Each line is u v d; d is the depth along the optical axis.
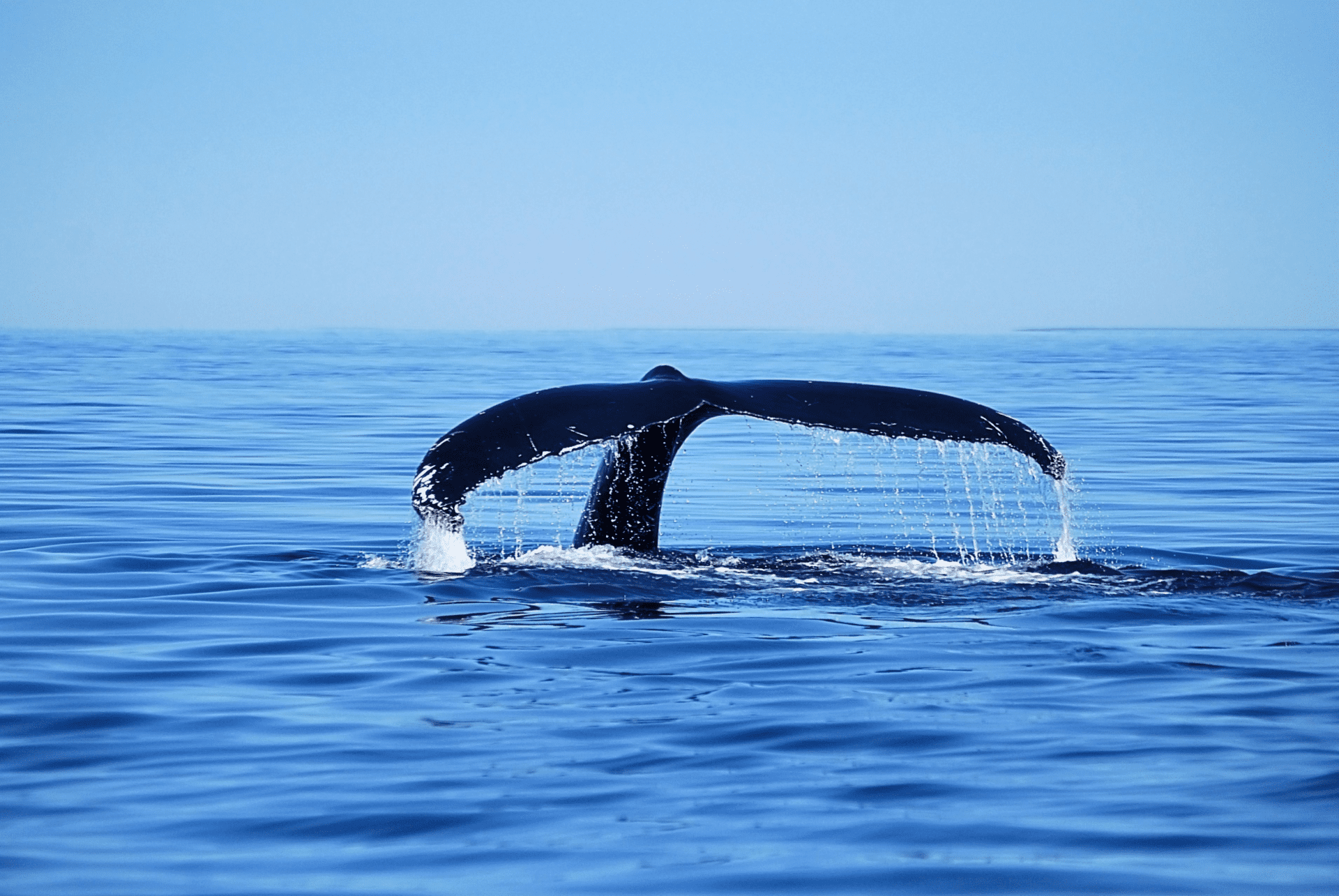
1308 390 116.12
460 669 20.48
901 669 20.19
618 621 23.16
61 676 20.39
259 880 12.85
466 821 14.30
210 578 28.05
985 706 18.31
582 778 15.56
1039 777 15.46
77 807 14.78
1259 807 14.39
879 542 35.88
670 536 36.72
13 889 12.59
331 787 15.35
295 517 39.72
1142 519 40.78
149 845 13.70
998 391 113.62
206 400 96.62
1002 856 13.30
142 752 16.70
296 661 21.19
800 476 52.31
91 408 85.44
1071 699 18.61
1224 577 26.12
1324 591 25.06
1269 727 17.22
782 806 14.66
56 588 27.23
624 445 27.06
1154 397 104.81
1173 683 19.34
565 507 41.84
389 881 12.84
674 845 13.64
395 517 40.00
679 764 16.02
